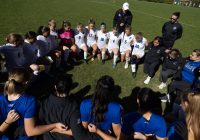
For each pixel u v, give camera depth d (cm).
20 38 776
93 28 1062
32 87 843
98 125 435
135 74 991
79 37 1033
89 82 913
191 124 340
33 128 414
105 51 1045
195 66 782
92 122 433
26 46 814
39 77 896
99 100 414
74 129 411
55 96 414
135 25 1841
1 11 1725
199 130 331
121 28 1160
